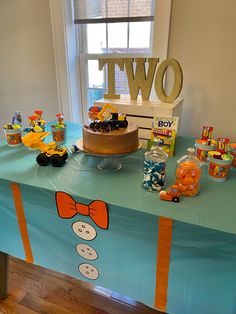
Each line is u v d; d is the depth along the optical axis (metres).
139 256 0.94
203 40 1.54
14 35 2.06
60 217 1.01
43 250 1.16
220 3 1.43
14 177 1.04
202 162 1.13
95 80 2.10
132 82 1.43
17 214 1.11
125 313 1.31
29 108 2.31
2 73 2.27
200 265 0.84
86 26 1.95
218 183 1.00
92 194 0.92
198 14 1.49
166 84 1.71
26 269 1.58
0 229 1.22
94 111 1.27
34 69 2.13
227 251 0.77
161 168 0.91
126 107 1.36
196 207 0.84
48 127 1.67
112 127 1.06
